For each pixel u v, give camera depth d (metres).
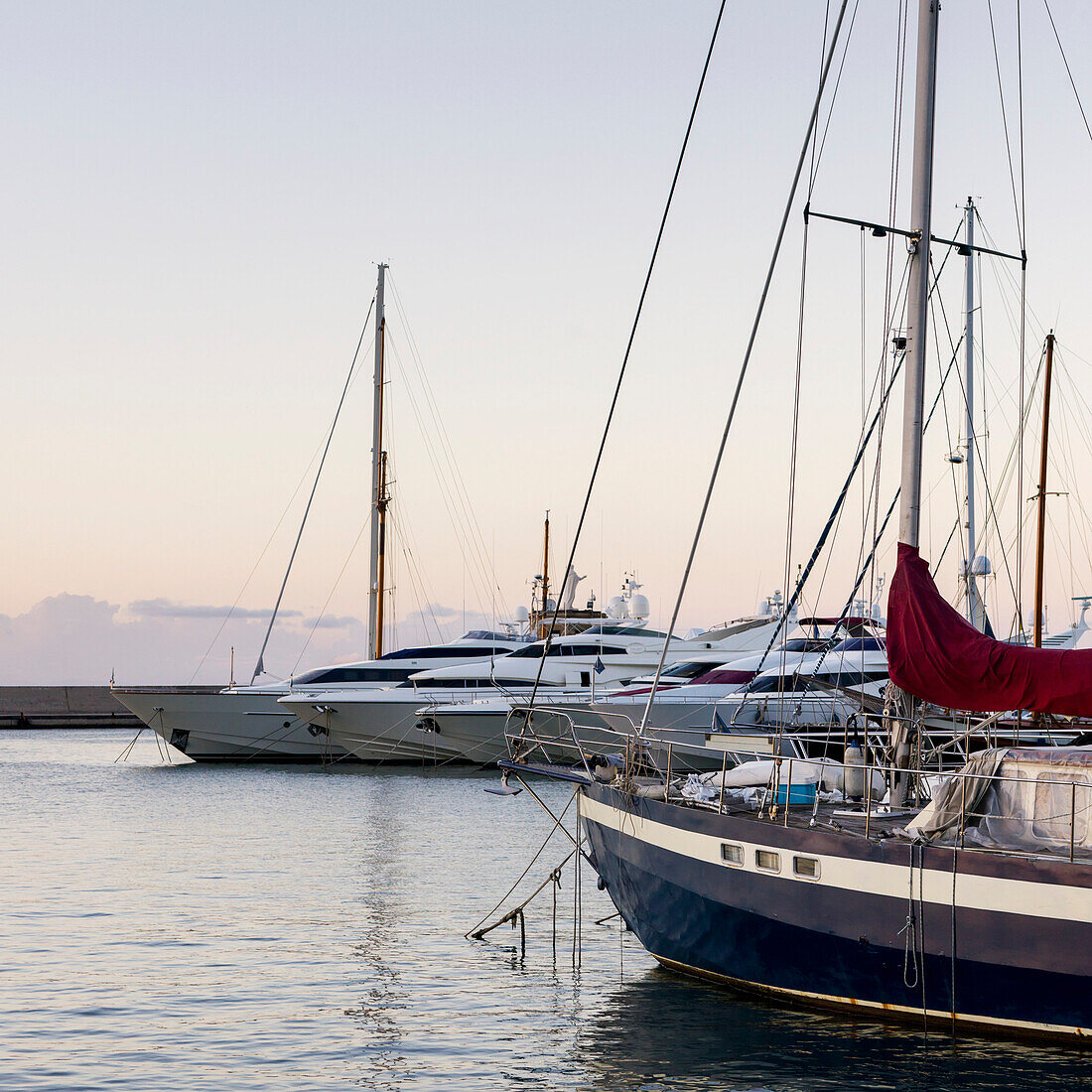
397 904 17.97
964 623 11.13
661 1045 11.23
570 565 15.98
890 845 11.00
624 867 13.92
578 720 36.62
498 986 13.46
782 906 11.74
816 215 13.28
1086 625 31.55
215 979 13.77
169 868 21.12
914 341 12.43
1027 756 11.09
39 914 17.17
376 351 50.06
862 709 14.19
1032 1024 10.48
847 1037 11.21
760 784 13.67
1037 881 10.32
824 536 19.14
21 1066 10.88
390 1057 11.12
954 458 26.78
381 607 49.19
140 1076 10.63
